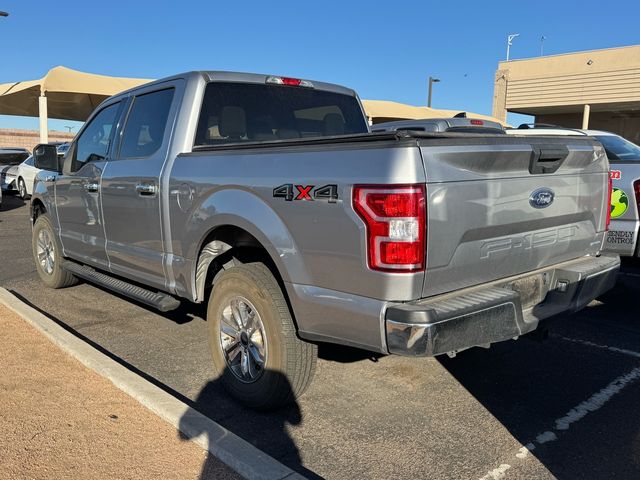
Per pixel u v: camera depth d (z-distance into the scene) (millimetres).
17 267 7902
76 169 5586
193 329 5289
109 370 3920
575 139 3740
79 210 5395
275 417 3631
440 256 2865
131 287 4793
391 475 3004
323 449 3258
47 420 3348
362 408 3754
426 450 3248
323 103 5004
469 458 3168
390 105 22344
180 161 4020
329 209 2963
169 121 4258
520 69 25781
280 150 3303
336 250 2961
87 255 5422
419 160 2742
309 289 3141
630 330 5348
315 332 3188
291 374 3469
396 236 2732
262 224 3324
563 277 3662
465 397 3928
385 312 2826
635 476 3006
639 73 22344
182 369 4371
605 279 3906
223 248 3938
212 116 4262
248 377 3676
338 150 2990
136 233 4496
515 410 3740
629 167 6152
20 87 18234
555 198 3555
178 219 3986
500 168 3125
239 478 2830
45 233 6445
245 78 4523
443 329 2766
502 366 4477
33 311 5270
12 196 18922
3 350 4422
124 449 3061
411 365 4477
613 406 3797
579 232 3889
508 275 3398
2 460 2934
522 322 3205
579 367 4469
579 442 3340
